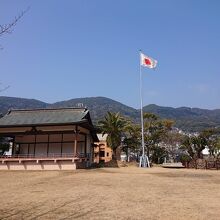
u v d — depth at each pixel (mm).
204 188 18859
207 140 64125
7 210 11914
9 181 23984
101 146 77688
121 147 64812
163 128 67688
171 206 12758
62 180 24078
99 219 10438
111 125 55594
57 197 15094
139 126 65000
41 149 44469
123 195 15711
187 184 21031
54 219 10430
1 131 42781
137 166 51375
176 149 82438
